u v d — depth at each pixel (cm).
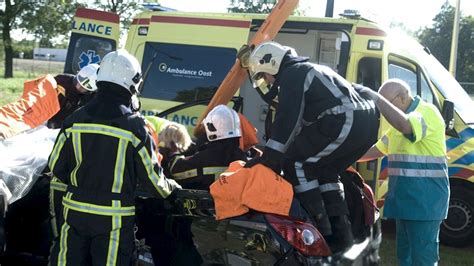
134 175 317
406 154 425
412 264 435
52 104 446
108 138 308
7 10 3338
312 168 333
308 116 323
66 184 337
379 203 614
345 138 323
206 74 671
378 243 391
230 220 326
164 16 705
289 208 314
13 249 410
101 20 732
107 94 315
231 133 380
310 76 320
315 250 314
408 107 429
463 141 634
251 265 319
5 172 361
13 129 402
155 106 690
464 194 639
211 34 675
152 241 355
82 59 730
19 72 4175
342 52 642
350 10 643
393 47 631
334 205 339
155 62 700
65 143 318
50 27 3338
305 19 656
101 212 308
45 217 396
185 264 343
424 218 421
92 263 314
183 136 416
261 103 765
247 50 516
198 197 336
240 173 318
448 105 575
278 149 312
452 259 599
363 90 381
